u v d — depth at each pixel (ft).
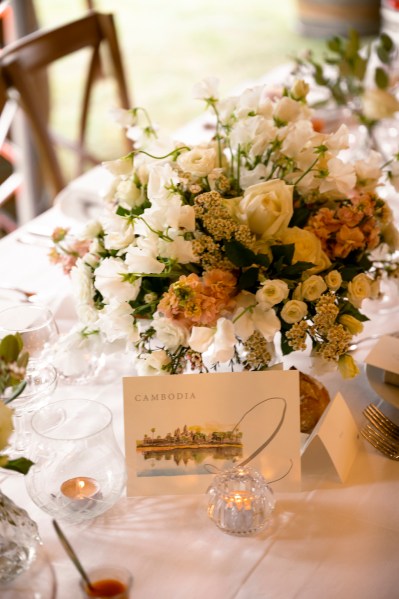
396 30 9.25
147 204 4.00
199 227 3.66
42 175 11.24
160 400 3.55
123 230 3.77
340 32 20.01
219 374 3.56
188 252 3.54
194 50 20.47
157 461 3.59
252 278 3.55
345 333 3.55
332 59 6.77
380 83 6.62
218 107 4.08
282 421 3.60
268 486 3.43
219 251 3.61
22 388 2.94
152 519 3.46
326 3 19.69
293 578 3.13
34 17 11.77
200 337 3.36
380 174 4.28
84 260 4.01
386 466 3.82
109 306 3.68
